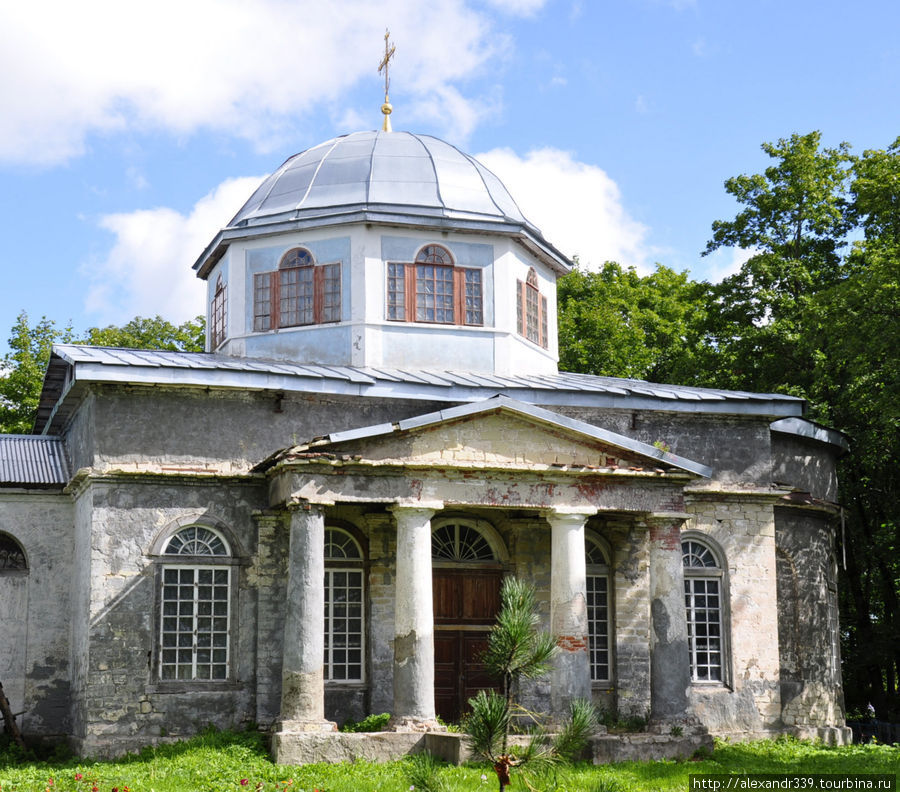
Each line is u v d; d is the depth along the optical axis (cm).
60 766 2094
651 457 2302
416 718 2098
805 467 2852
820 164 3750
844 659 3612
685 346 4353
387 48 3147
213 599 2294
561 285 4666
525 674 1050
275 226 2717
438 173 2833
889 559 3284
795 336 3456
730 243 3819
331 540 2408
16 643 2420
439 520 2469
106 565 2234
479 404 2203
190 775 1908
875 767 2108
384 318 2664
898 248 3038
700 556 2600
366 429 2145
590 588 2539
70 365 2353
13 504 2458
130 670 2211
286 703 2069
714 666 2564
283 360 2633
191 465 2316
